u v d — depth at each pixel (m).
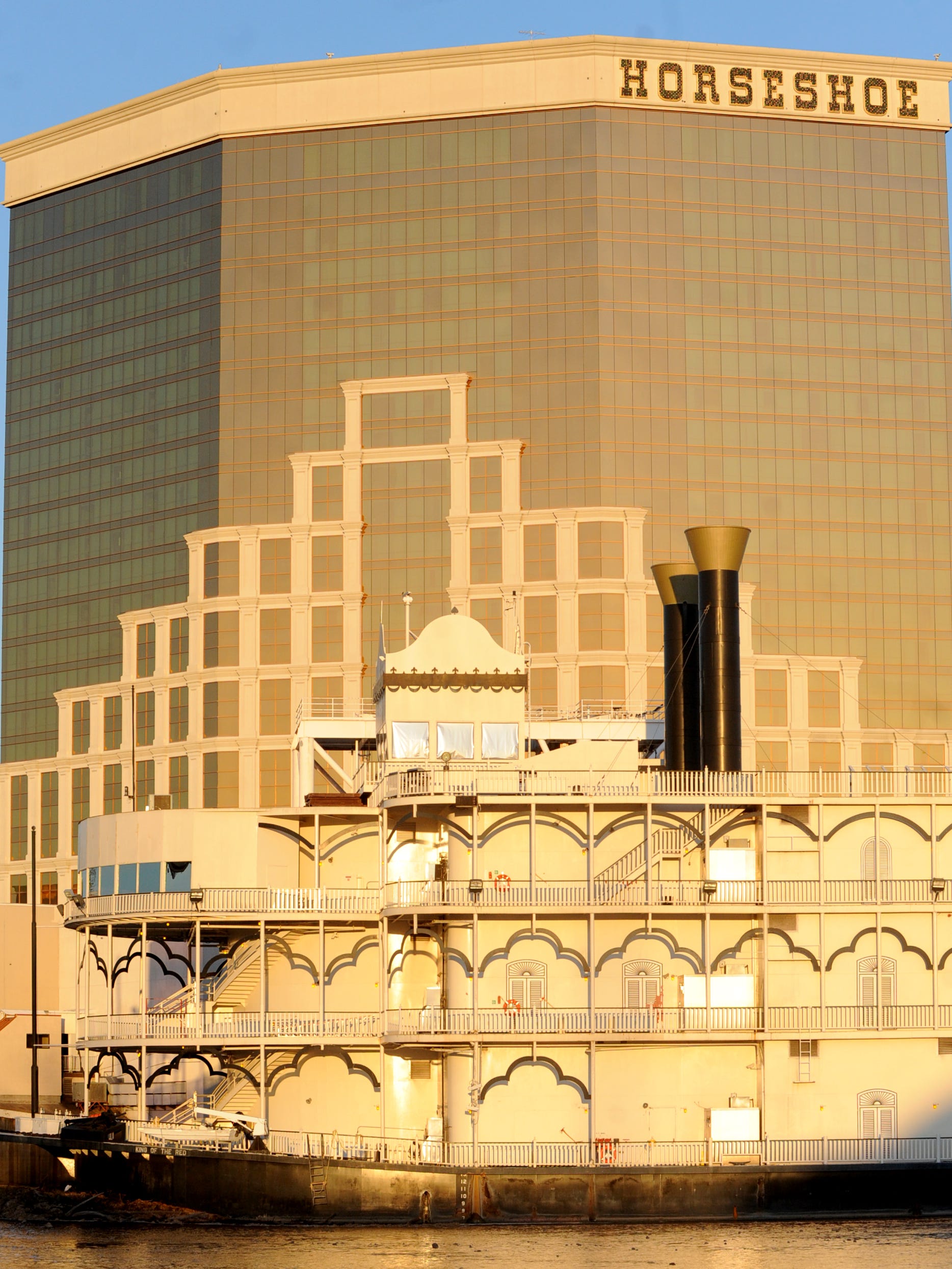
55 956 136.50
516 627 149.25
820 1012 92.38
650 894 93.19
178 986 123.56
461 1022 92.06
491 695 101.81
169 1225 89.56
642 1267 75.19
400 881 97.19
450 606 193.38
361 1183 87.69
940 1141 92.06
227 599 195.88
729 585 100.88
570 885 94.25
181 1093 114.75
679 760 104.94
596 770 97.94
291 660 194.12
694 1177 87.62
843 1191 88.38
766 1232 84.44
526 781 96.12
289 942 99.75
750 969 94.25
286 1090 97.88
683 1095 92.69
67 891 101.88
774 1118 92.06
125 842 100.44
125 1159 91.81
